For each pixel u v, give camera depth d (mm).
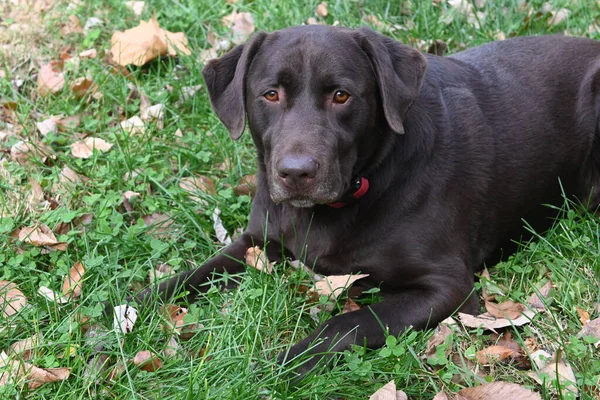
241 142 1767
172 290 1493
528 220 1595
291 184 1390
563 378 1348
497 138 1545
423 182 1466
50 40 1986
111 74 1891
